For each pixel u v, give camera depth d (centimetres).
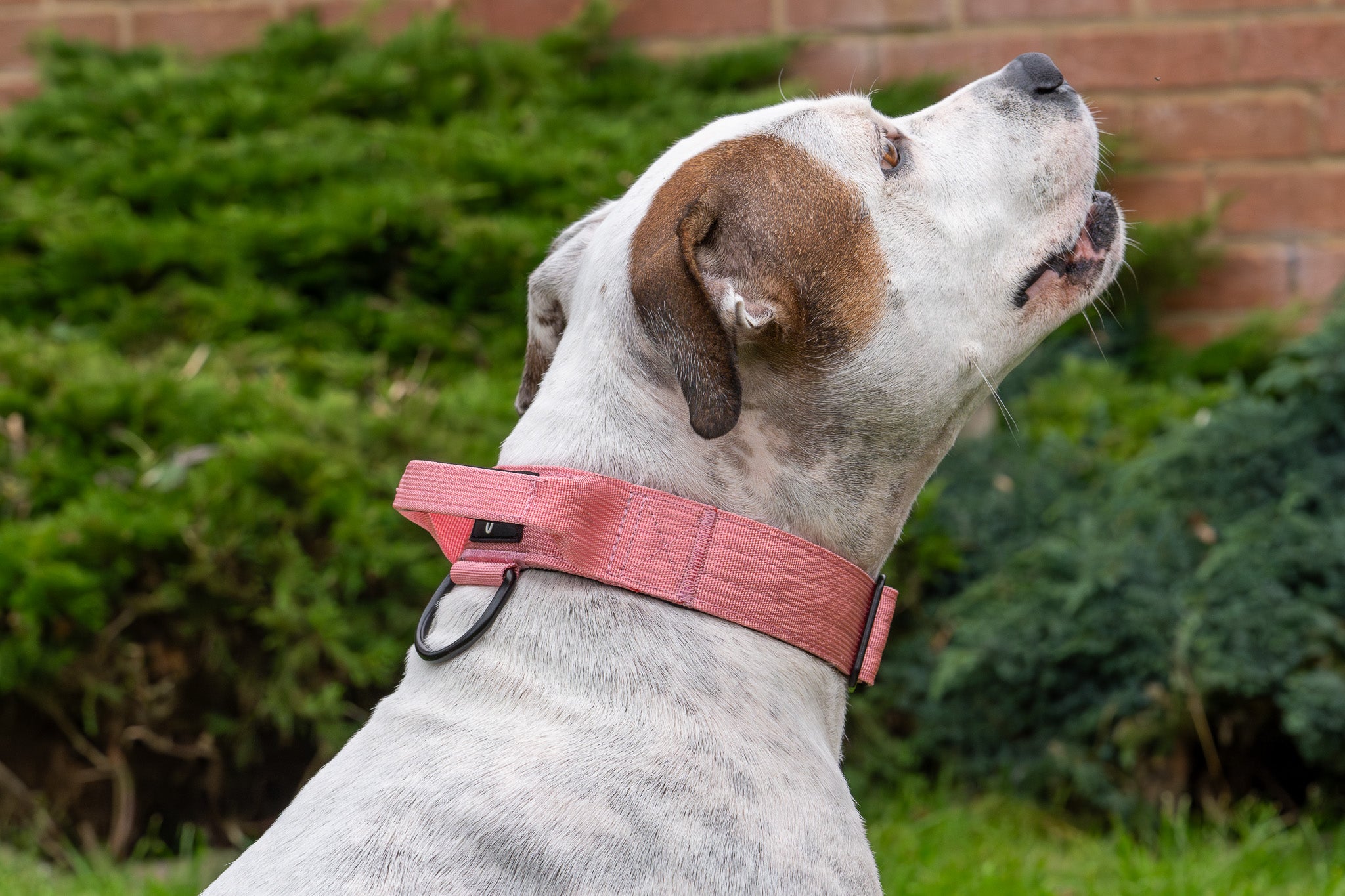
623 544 222
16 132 635
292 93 647
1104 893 390
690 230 230
